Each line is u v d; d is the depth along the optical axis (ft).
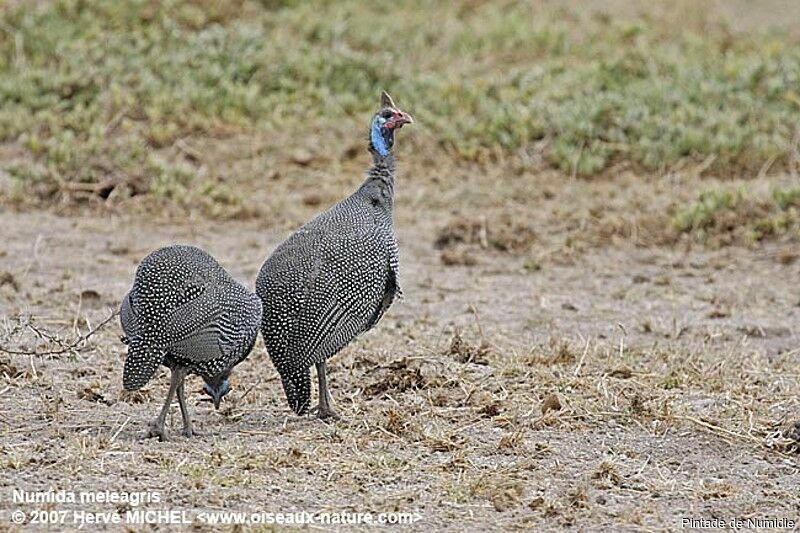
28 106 75.46
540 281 58.34
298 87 79.97
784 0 101.91
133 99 75.36
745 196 66.39
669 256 62.28
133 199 67.56
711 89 78.07
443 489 32.07
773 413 39.01
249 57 81.00
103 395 39.70
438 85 80.38
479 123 75.97
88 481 31.78
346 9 91.15
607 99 76.69
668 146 72.95
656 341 47.83
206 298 33.63
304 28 86.69
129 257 60.08
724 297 55.77
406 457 34.40
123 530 28.89
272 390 40.91
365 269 36.70
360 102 79.10
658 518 30.76
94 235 63.26
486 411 38.40
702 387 41.75
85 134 72.90
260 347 45.39
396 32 88.33
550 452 35.17
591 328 50.31
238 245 62.95
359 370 43.04
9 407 38.14
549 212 67.62
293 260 36.40
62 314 49.57
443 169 72.84
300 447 34.81
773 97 77.56
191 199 67.72
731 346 47.96
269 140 74.49
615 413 38.32
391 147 38.55
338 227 36.99
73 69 78.33
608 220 65.51
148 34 82.89
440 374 42.09
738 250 62.95
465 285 57.21
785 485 33.35
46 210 66.44
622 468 34.17
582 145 74.02
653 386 41.57
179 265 33.76
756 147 72.59
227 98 77.05
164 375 41.78
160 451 33.99
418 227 66.33
